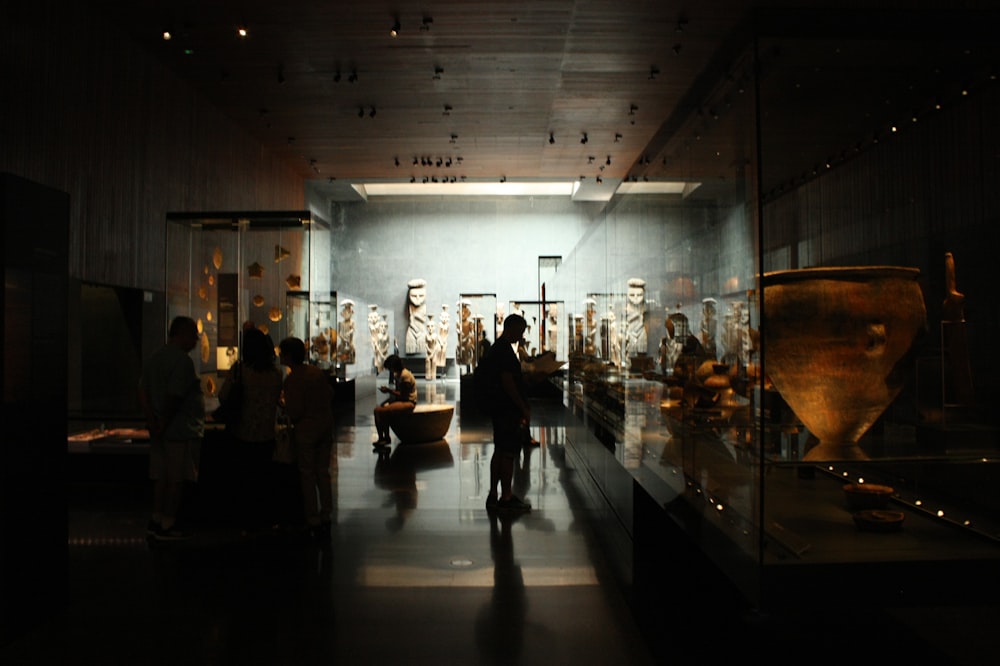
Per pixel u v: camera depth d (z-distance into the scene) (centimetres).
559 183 2450
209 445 581
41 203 378
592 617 369
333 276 2577
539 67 1077
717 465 268
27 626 358
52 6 779
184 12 880
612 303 551
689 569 390
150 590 417
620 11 888
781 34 225
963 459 240
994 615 344
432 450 941
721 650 321
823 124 239
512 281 2572
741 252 238
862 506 250
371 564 463
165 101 1053
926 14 226
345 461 859
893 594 224
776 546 224
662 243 362
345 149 1551
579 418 797
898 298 245
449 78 1123
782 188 235
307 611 381
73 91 816
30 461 365
